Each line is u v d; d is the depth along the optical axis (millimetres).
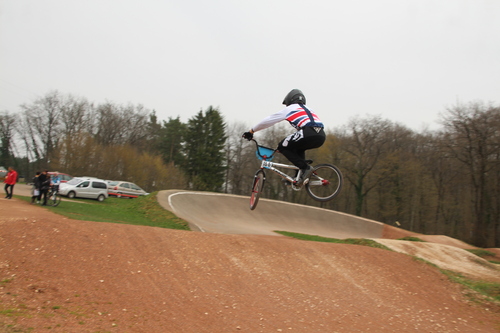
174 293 9031
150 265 10070
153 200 25422
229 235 13898
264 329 8242
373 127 47250
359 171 47812
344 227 34438
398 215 49406
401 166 46562
